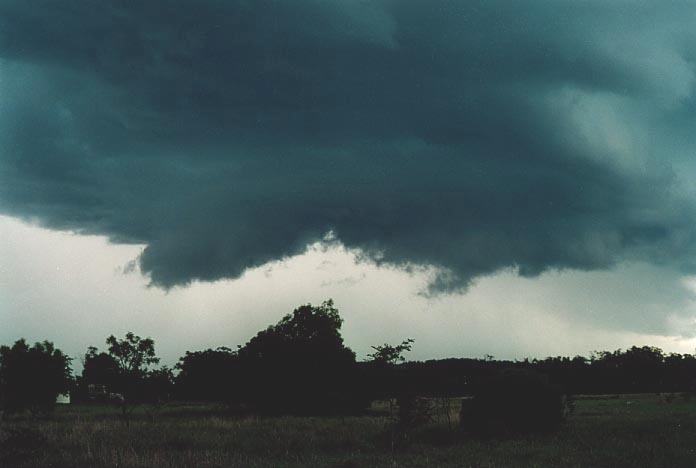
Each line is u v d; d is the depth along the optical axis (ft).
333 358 169.78
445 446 76.64
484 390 89.86
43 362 138.92
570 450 68.90
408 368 95.09
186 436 84.38
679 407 167.12
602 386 377.09
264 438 82.48
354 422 117.80
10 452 65.26
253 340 177.47
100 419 135.33
